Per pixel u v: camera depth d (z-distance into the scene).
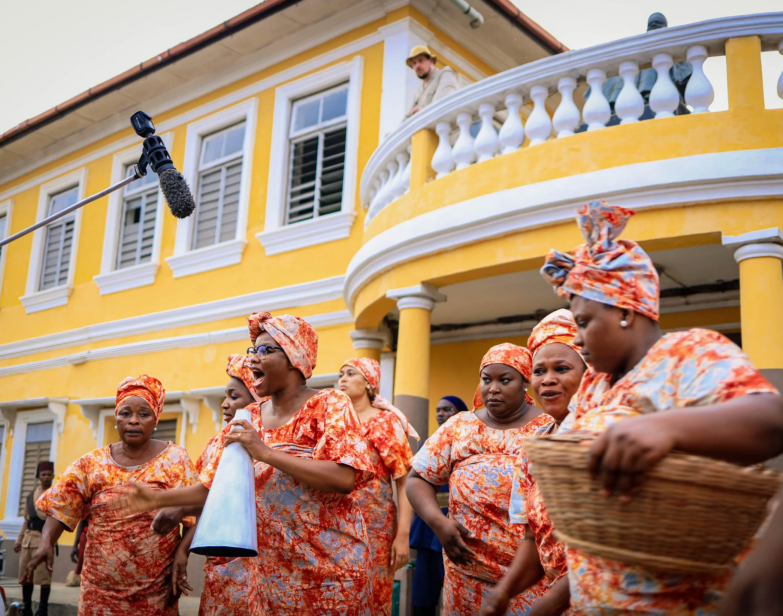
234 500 2.96
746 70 5.45
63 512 4.53
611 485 1.58
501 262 6.05
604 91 6.70
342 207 10.42
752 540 1.69
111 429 12.78
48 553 4.50
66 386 13.48
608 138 5.71
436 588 5.35
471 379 9.12
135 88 12.83
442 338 9.41
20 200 15.62
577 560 1.81
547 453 1.72
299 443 3.35
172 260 12.16
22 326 14.85
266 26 11.12
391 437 4.70
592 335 1.95
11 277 15.41
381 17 10.47
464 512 3.45
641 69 5.90
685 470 1.55
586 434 1.73
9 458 14.27
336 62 10.83
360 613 3.25
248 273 11.19
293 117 11.34
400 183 7.29
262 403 3.68
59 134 14.55
